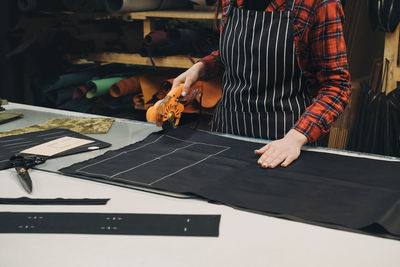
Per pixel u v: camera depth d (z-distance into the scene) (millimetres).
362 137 2709
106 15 3398
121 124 1896
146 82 3221
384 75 2709
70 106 3463
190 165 1396
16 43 3627
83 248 966
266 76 1665
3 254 948
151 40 2996
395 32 2605
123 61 3359
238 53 1707
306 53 1631
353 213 1078
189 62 3059
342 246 968
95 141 1647
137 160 1442
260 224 1060
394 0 2498
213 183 1257
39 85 3617
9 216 1102
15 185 1293
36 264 914
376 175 1302
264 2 1678
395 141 2641
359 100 2736
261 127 1710
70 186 1278
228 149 1545
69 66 3688
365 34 3180
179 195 1208
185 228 1041
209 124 3119
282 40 1604
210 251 954
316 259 924
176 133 1690
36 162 1431
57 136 1714
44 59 3641
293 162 1415
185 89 1742
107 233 1023
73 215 1106
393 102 2605
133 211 1127
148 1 3109
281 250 956
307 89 1729
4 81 3666
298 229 1035
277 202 1142
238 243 982
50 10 3578
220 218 1087
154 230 1034
